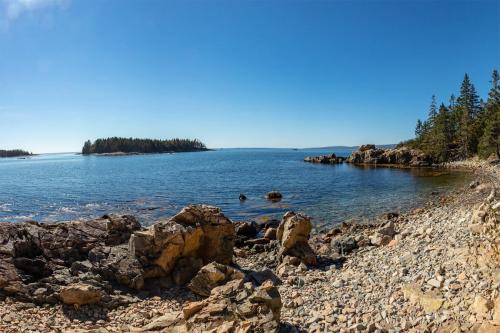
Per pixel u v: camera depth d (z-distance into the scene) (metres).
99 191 49.75
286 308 10.98
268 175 72.00
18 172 95.25
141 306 11.55
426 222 20.45
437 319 8.30
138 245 13.62
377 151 103.06
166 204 38.66
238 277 12.61
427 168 78.25
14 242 13.52
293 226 17.22
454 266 10.60
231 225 16.39
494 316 7.40
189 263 14.13
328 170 81.81
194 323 8.99
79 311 10.85
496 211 10.64
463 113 84.62
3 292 11.51
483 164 67.88
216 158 172.00
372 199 38.69
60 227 15.41
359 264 15.09
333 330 8.97
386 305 9.84
